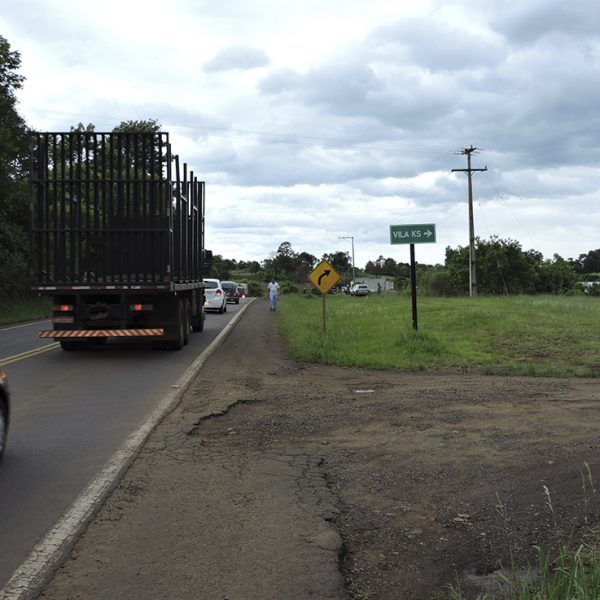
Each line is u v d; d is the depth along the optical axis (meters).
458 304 29.19
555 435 7.07
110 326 15.42
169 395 10.15
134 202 14.90
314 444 7.05
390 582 3.96
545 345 15.41
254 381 11.60
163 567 4.06
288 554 4.25
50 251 14.98
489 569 4.15
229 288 49.00
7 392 6.57
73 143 14.81
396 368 13.21
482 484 5.62
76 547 4.37
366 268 183.75
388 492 5.48
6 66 36.50
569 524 4.77
